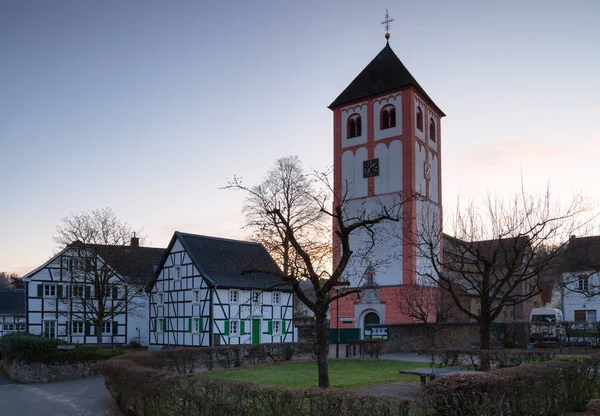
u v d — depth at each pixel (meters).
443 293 40.38
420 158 49.53
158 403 12.28
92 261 42.56
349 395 9.09
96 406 18.25
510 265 21.89
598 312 55.47
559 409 12.35
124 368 15.11
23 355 26.67
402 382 21.30
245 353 29.73
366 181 49.69
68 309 47.12
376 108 50.09
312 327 51.53
